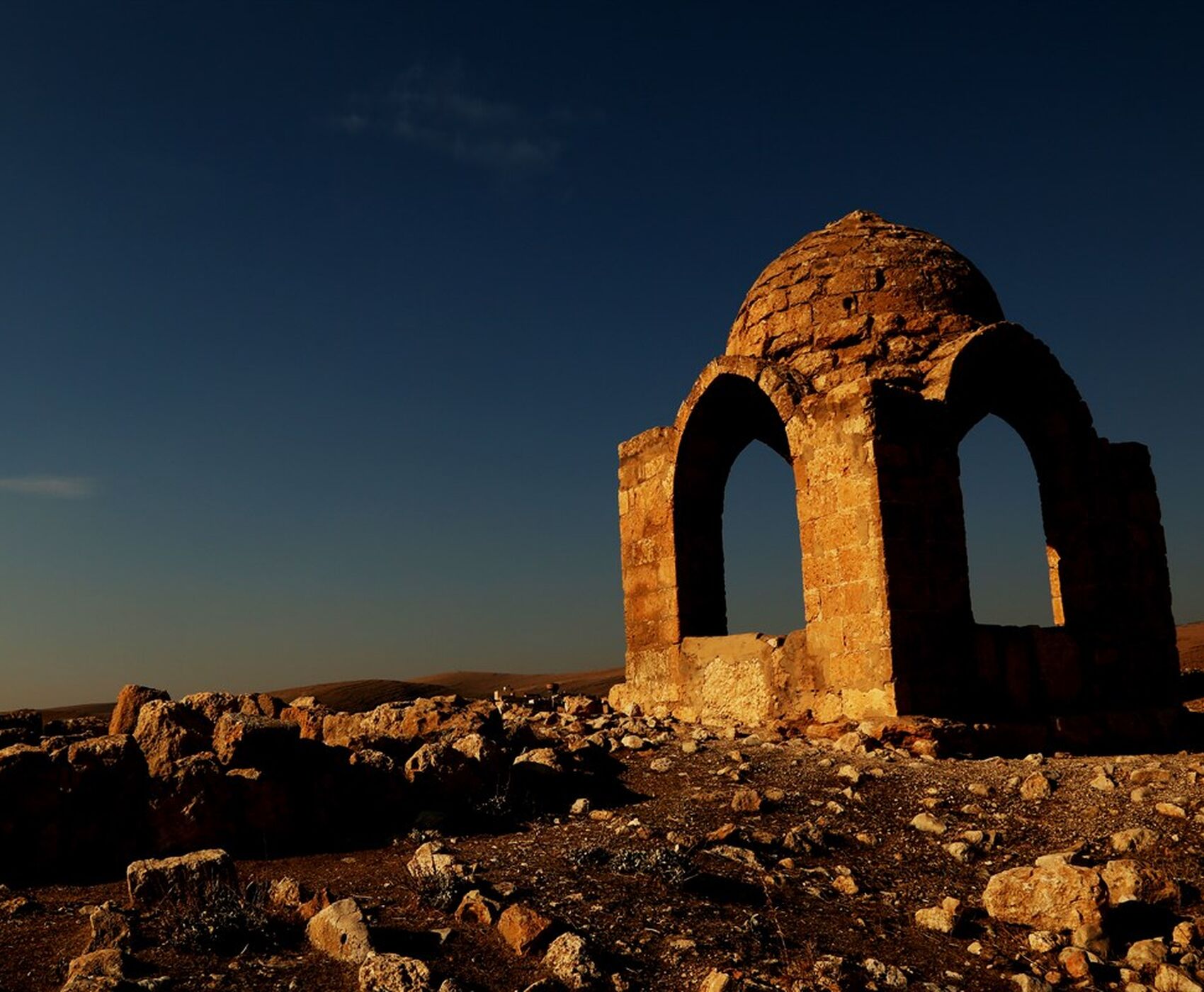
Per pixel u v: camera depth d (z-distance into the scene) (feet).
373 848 28.35
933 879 26.61
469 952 20.54
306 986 19.01
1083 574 48.88
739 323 53.62
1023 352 47.73
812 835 28.60
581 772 35.24
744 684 48.52
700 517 55.21
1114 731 44.70
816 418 44.93
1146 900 24.93
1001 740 40.96
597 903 23.12
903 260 49.37
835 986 19.61
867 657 41.70
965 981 21.07
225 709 36.99
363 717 42.34
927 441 43.60
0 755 26.58
